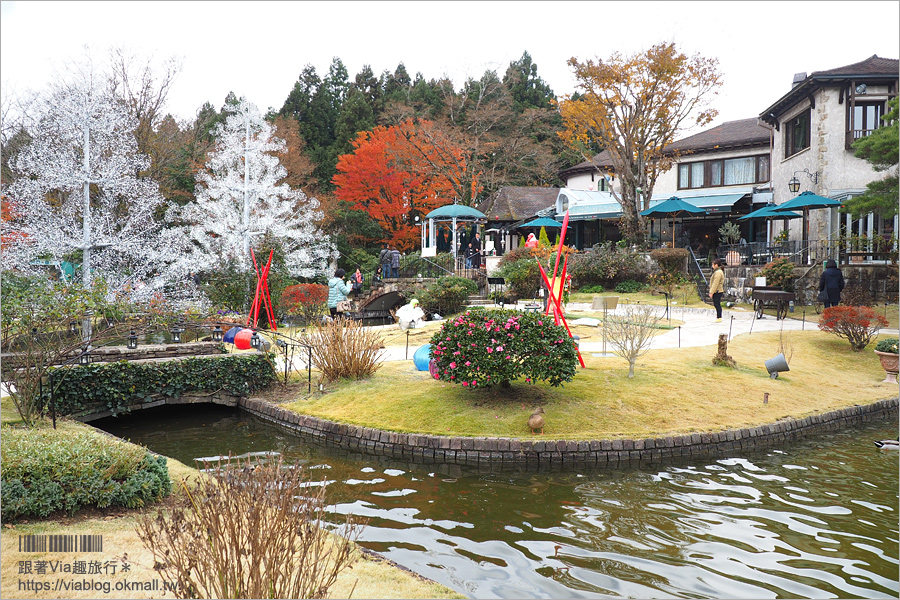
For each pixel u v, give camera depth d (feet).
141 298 42.11
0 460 18.62
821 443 31.09
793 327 56.08
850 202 60.75
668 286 79.56
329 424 31.83
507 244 131.75
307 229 82.28
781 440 31.42
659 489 24.59
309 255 77.30
